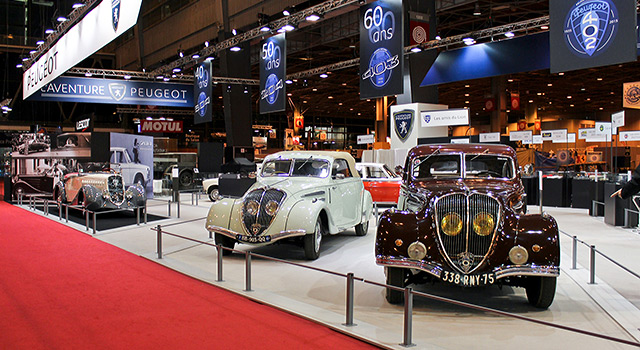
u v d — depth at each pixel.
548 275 5.05
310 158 9.34
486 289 6.42
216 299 5.84
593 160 30.14
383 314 5.28
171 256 8.59
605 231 11.38
